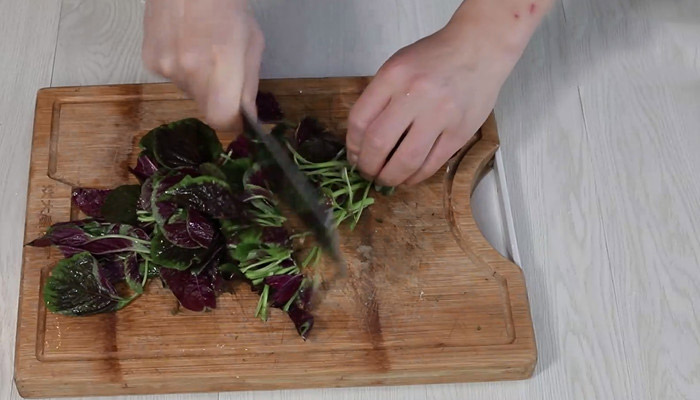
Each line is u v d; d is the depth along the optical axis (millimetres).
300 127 936
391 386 922
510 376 917
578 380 926
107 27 1075
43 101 976
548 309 954
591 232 987
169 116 980
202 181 881
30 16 1074
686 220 992
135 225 910
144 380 884
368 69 1064
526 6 834
